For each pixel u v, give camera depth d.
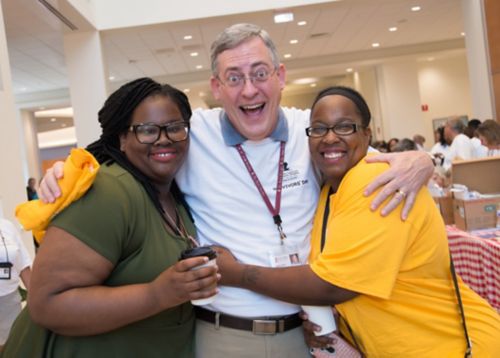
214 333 1.35
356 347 1.27
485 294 2.44
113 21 6.56
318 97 1.33
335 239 1.16
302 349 1.36
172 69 10.58
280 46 9.62
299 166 1.48
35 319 1.00
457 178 3.16
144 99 1.22
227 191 1.43
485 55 6.43
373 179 1.16
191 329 1.33
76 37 6.55
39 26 6.29
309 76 12.66
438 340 1.19
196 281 0.96
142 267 1.11
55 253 0.98
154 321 1.17
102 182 1.08
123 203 1.08
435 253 1.19
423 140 8.88
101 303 0.98
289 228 1.41
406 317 1.18
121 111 1.21
